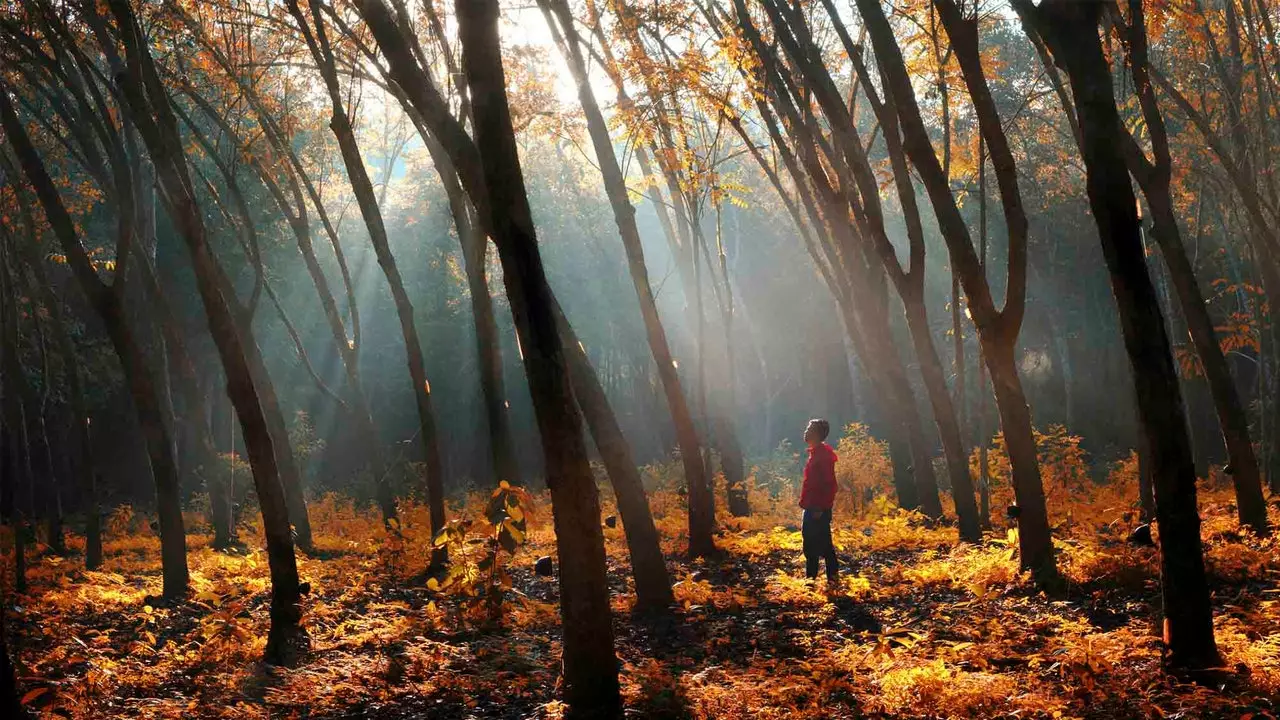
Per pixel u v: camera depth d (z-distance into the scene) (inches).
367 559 572.1
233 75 575.2
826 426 417.7
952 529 547.8
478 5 229.6
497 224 235.9
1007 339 361.4
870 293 600.7
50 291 682.2
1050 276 1395.2
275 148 624.7
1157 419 227.6
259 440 343.3
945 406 500.7
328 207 1267.2
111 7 353.1
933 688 229.6
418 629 358.9
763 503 757.3
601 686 238.2
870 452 773.9
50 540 759.1
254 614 413.4
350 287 655.8
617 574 508.7
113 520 963.3
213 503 724.7
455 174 513.0
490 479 1514.5
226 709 259.9
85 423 674.8
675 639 337.1
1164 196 433.7
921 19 499.5
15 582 493.4
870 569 446.9
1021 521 366.6
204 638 344.8
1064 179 1103.6
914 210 480.1
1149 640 253.8
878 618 344.2
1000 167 343.0
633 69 516.4
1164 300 762.8
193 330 1221.1
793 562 493.4
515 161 235.1
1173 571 228.8
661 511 765.3
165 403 755.4
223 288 639.8
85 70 470.3
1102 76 226.2
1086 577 351.6
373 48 561.3
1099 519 545.6
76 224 819.4
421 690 277.0
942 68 481.7
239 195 620.7
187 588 482.6
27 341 995.9
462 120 472.7
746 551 535.5
